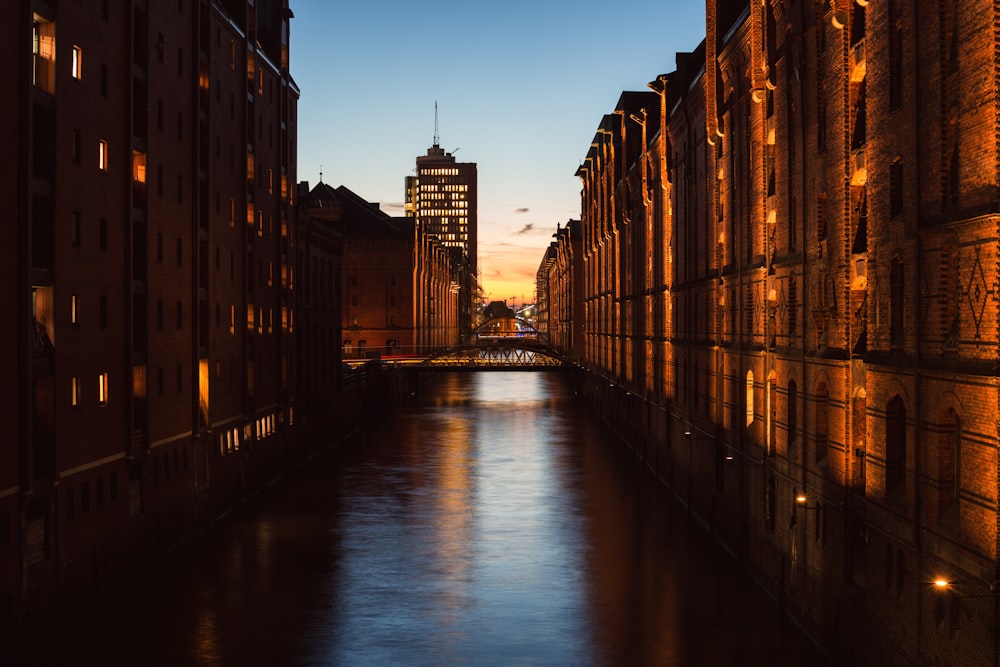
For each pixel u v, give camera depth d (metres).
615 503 49.97
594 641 29.12
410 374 122.38
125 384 34.75
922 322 20.75
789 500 31.00
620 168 80.81
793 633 29.56
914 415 21.09
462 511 47.88
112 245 33.91
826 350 27.34
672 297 53.66
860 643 24.48
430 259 151.12
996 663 17.64
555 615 31.55
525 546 40.66
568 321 137.62
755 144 35.31
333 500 50.88
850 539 25.67
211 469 44.53
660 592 33.94
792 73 30.97
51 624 29.14
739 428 37.66
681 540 41.62
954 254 19.64
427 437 78.25
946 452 20.09
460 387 145.62
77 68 31.38
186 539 40.88
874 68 23.62
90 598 31.80
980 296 18.28
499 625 30.59
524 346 149.88
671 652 28.06
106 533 33.22
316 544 41.00
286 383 58.97
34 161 29.50
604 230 89.06
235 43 49.00
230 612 31.77
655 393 58.91
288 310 59.56
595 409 97.56
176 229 40.09
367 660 27.64
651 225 61.34
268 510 48.31
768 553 33.41
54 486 29.11
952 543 19.44
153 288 37.53
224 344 46.88
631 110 74.81
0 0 26.19
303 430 63.38
